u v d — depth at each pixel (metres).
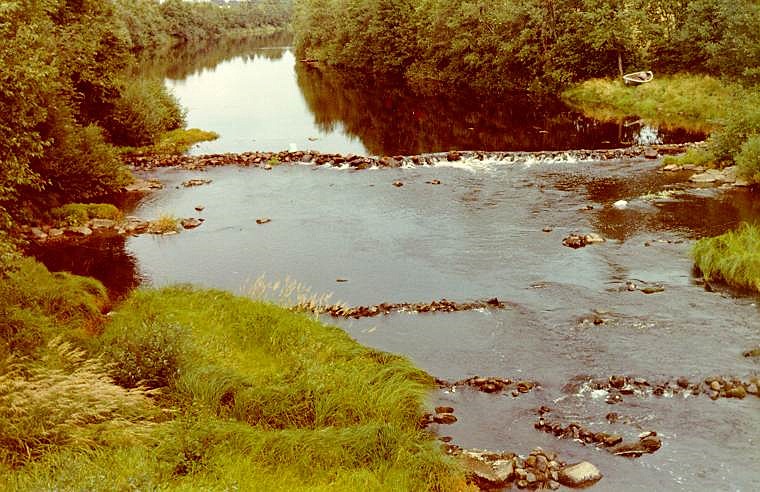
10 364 11.42
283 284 20.14
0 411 9.80
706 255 19.52
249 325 15.43
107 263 22.23
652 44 58.66
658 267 20.27
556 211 26.25
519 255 21.83
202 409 11.63
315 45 115.94
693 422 12.48
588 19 58.88
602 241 22.59
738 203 25.95
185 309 16.42
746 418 12.54
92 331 15.77
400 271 20.95
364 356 14.47
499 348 15.69
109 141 38.78
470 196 28.78
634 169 32.22
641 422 12.52
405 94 68.25
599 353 15.25
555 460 11.38
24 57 15.86
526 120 49.69
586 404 13.20
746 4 46.91
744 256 18.77
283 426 11.60
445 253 22.33
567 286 19.16
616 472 11.08
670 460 11.37
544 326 16.73
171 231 25.30
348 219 26.31
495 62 67.19
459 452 11.48
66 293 16.84
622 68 59.56
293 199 29.27
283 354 14.27
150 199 29.59
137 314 16.27
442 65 79.31
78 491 8.03
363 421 11.89
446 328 16.83
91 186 29.00
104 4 41.28
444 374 14.59
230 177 33.16
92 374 11.21
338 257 22.34
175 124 46.59
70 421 9.91
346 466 10.38
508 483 10.77
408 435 11.39
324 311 17.89
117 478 8.74
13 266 14.38
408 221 25.84
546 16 63.91
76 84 35.41
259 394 11.98
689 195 27.39
